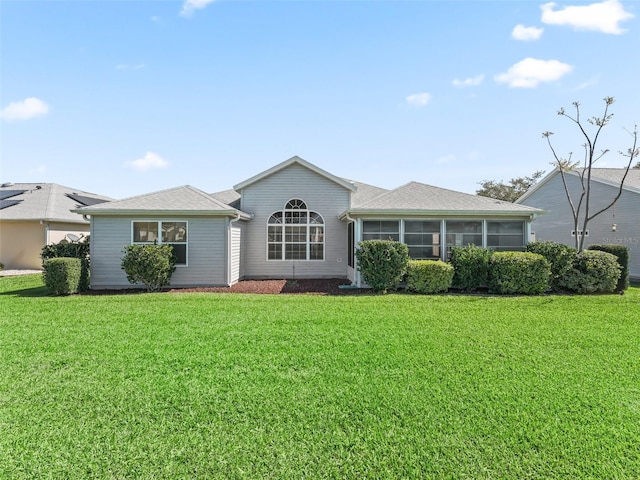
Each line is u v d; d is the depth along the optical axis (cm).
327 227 1603
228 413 379
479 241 1327
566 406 392
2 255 1886
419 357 538
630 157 1491
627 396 415
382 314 819
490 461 304
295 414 376
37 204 2003
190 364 512
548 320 766
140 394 420
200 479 282
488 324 731
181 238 1317
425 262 1195
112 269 1301
